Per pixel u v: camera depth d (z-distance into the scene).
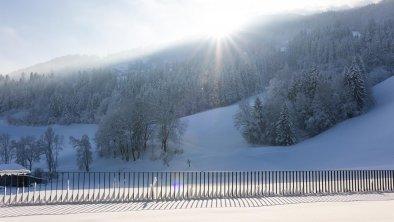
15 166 39.12
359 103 97.00
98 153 81.94
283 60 186.38
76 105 166.50
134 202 20.98
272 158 72.44
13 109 187.38
